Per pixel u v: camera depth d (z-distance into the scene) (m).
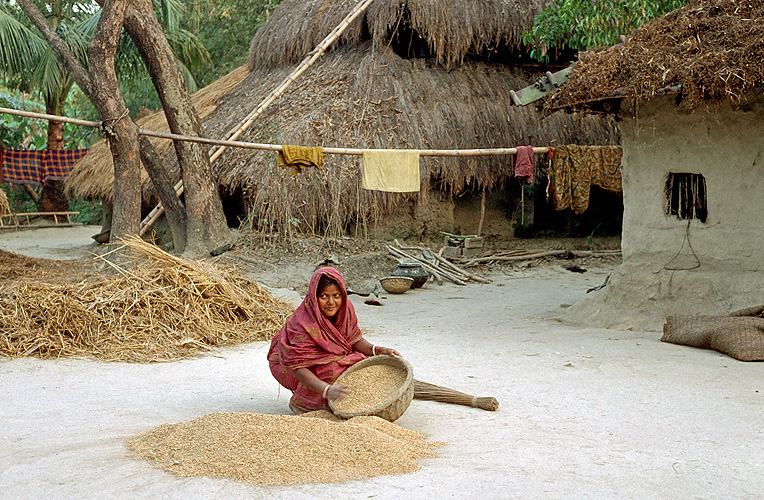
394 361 4.48
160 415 4.61
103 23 10.70
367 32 16.27
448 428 4.29
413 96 14.35
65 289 7.40
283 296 9.34
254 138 14.10
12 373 5.87
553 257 14.09
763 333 6.41
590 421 4.41
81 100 32.78
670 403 4.81
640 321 7.89
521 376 5.71
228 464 3.40
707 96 7.19
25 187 27.00
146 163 12.85
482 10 14.88
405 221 14.11
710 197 7.73
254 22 27.36
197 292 7.66
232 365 6.34
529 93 8.96
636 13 11.59
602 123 15.49
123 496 3.13
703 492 3.19
